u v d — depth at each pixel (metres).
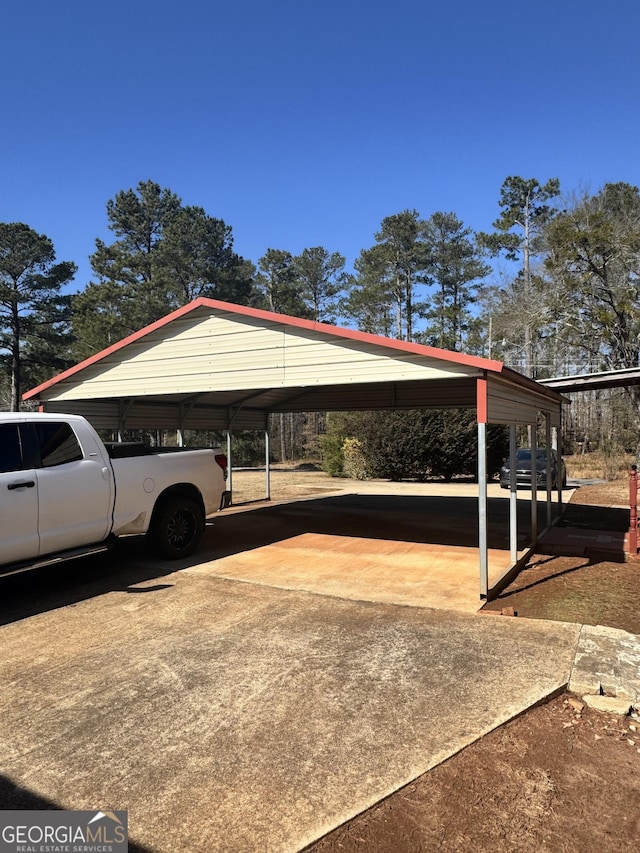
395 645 4.43
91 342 31.11
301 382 6.71
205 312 7.52
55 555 5.68
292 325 6.72
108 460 6.23
